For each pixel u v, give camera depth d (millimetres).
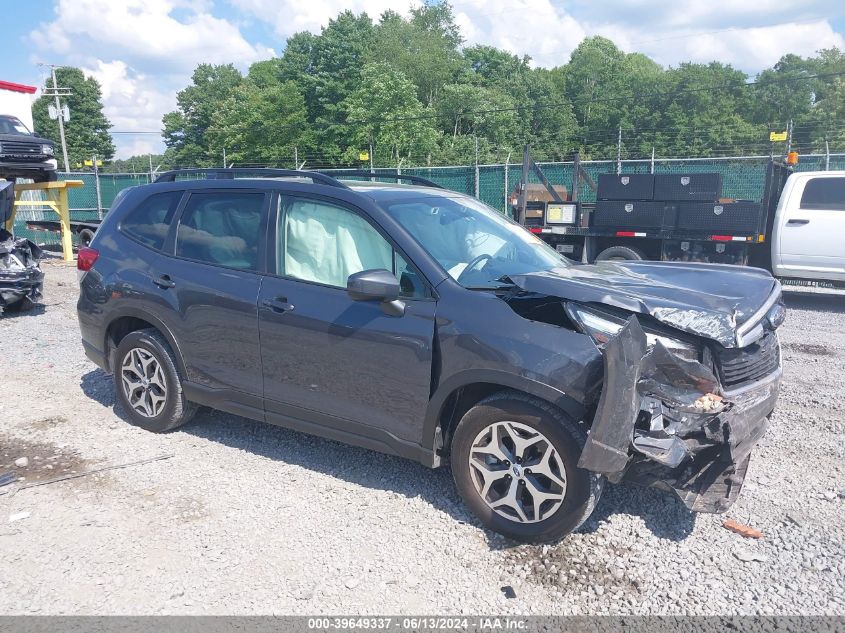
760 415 3441
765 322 3570
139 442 4750
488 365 3381
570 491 3268
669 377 3217
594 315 3305
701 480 3277
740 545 3432
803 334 8555
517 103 73688
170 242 4734
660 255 11633
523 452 3400
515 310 3541
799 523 3637
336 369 3889
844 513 3746
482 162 50781
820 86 73750
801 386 6156
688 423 3203
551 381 3227
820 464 4402
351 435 3941
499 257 4145
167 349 4707
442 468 4336
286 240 4219
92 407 5484
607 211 11852
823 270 10508
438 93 73375
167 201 4887
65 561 3303
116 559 3324
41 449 4625
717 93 75188
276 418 4230
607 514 3742
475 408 3496
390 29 75500
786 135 14664
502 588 3107
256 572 3227
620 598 3029
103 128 94812
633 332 3033
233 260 4402
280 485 4105
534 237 4879
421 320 3613
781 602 2982
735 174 14820
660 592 3061
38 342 7918
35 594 3049
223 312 4312
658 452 3115
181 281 4547
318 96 59469
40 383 6164
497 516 3502
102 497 3951
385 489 4055
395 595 3059
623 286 3549
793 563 3270
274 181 4402
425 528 3617
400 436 3752
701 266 4367
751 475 4234
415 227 3980
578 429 3246
